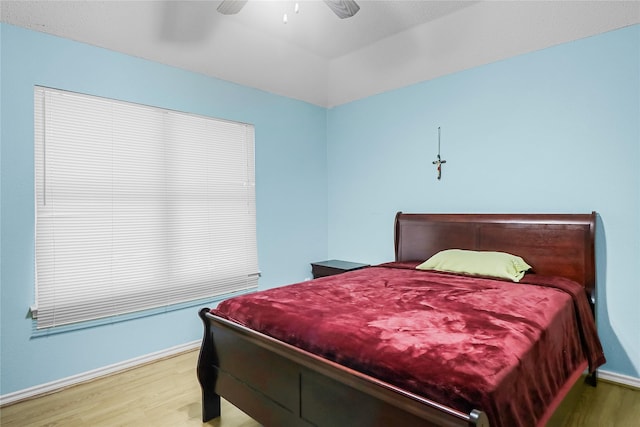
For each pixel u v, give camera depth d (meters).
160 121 2.93
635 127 2.40
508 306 1.81
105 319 2.66
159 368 2.75
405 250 3.50
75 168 2.51
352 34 3.04
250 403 1.77
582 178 2.62
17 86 2.29
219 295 3.33
